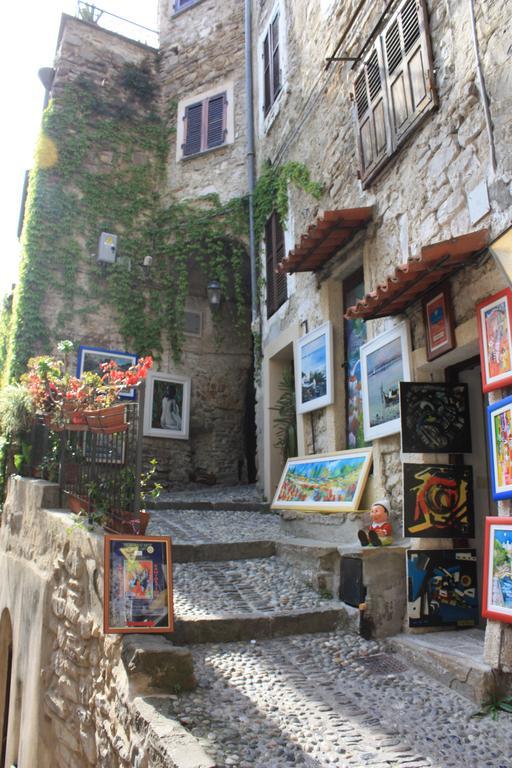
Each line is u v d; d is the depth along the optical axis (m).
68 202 11.16
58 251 10.88
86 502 5.36
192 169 12.00
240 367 12.38
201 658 3.97
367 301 5.07
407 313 5.24
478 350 4.54
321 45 8.00
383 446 5.63
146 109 12.50
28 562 6.32
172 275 11.76
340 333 7.23
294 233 8.81
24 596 6.19
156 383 11.22
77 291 10.85
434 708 3.40
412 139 5.39
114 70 12.39
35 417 7.93
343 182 7.08
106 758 3.48
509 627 3.48
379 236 5.98
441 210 4.90
